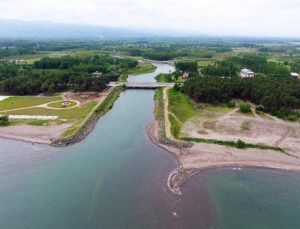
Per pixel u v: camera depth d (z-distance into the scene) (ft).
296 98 440.45
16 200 228.63
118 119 423.64
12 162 287.69
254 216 214.28
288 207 224.94
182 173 268.82
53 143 328.90
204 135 348.79
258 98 460.96
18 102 486.38
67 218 209.15
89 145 329.72
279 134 354.54
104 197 232.53
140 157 300.40
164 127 374.22
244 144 320.29
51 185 248.52
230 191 242.78
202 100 483.51
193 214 214.07
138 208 219.82
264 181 257.96
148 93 591.78
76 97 523.70
